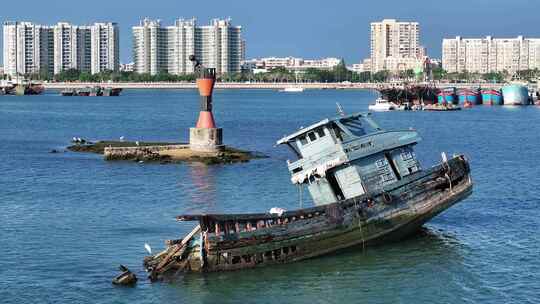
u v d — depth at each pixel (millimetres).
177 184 125562
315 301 70375
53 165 148250
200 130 159125
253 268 77125
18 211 104250
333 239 80875
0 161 154250
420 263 80188
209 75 158875
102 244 86875
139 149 159500
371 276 76562
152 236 90312
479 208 105562
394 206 84125
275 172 138625
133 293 71438
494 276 76750
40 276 76000
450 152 173125
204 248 74750
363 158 84438
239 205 108688
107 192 118438
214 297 70812
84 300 69875
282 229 77750
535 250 85125
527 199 112312
